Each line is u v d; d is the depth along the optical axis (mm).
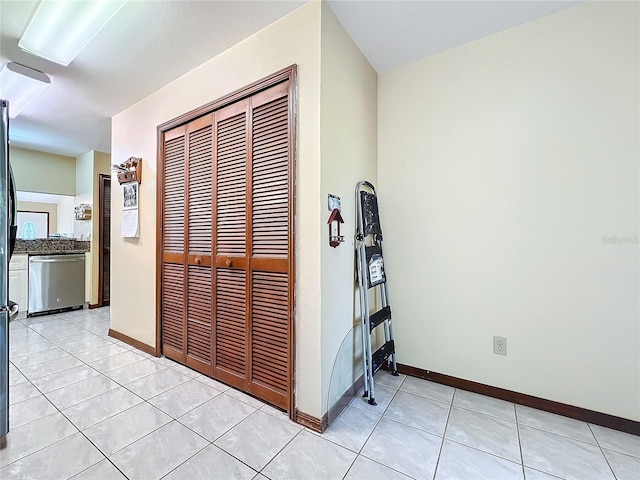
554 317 1779
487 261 1972
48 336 3082
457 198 2070
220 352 2104
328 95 1670
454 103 2076
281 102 1767
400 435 1564
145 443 1486
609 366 1646
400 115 2279
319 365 1612
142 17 1722
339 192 1791
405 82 2258
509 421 1689
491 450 1453
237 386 1993
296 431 1591
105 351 2678
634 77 1590
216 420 1675
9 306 1552
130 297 2859
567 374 1744
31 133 3547
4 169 1536
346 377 1867
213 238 2137
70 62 2102
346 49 1876
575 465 1364
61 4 1582
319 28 1610
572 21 1719
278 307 1773
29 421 1655
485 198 1977
